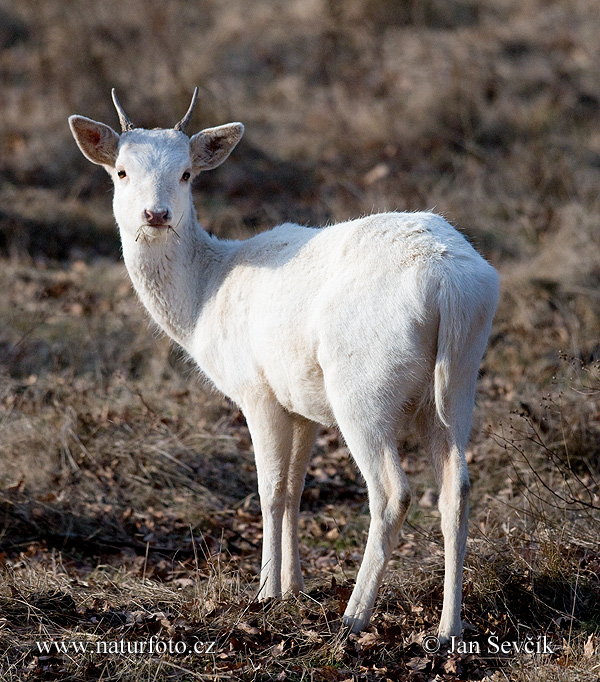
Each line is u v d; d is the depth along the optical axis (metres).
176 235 18.80
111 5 54.72
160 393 28.81
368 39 55.22
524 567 17.70
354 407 15.65
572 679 14.20
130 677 14.87
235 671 14.98
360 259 15.89
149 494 24.03
